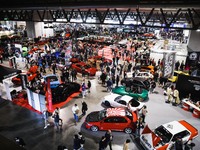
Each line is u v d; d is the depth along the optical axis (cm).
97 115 1241
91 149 1034
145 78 1842
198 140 1106
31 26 3916
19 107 1492
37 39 3825
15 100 1602
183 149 1001
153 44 3709
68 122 1285
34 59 2556
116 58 2544
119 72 2272
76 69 2270
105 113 1231
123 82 1877
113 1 888
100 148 977
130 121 1159
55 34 4756
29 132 1177
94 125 1173
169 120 1301
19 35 4441
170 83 1859
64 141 1095
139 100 1575
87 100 1597
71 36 4072
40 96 1344
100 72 2334
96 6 925
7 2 1299
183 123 1146
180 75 1598
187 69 2219
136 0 841
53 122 1288
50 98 1345
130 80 1827
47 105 1468
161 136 1035
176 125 1080
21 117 1348
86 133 1172
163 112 1407
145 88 1758
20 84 1734
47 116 1262
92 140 1108
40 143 1077
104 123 1161
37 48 3070
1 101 1587
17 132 1175
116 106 1435
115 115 1166
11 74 1698
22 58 2488
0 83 1805
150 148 973
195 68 2112
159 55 2772
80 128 1221
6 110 1445
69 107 1487
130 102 1404
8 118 1335
